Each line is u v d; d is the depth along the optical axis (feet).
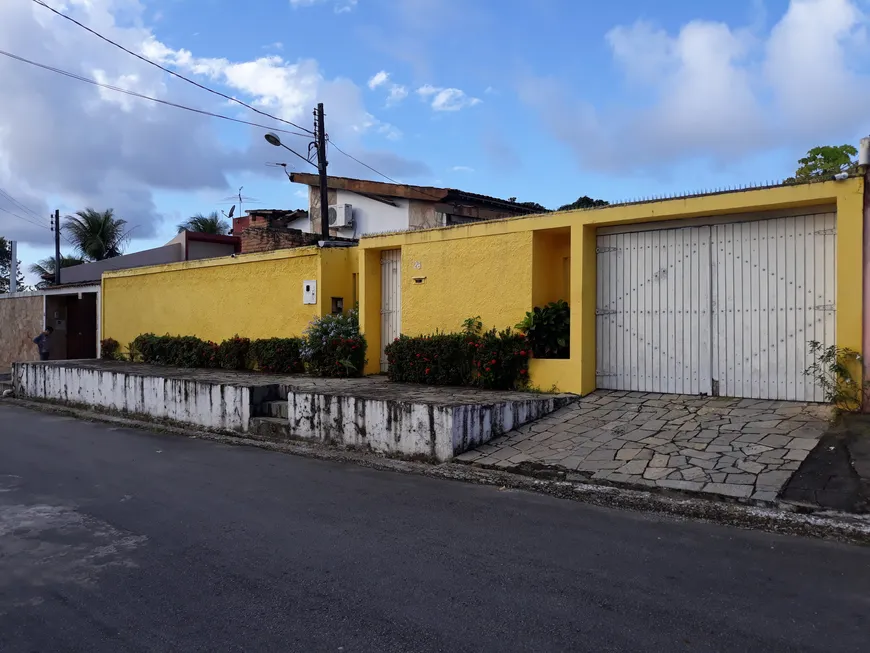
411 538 17.83
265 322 48.85
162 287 58.23
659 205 29.66
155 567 16.14
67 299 79.66
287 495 22.74
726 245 28.96
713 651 11.43
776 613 12.78
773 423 24.62
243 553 16.96
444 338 35.83
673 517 19.12
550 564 15.66
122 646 12.26
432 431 27.09
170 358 54.65
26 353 81.56
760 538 17.10
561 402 30.66
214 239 81.82
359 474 25.89
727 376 28.94
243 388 35.78
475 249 35.86
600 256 32.50
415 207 63.93
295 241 57.31
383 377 41.14
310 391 32.89
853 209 24.94
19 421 42.83
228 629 12.80
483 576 15.02
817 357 26.63
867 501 18.16
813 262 26.86
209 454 30.66
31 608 13.99
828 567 15.02
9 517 20.49
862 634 11.88
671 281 30.42
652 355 30.99
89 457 30.12
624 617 12.79
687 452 23.29
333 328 42.19
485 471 25.07
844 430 22.76
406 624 12.79
